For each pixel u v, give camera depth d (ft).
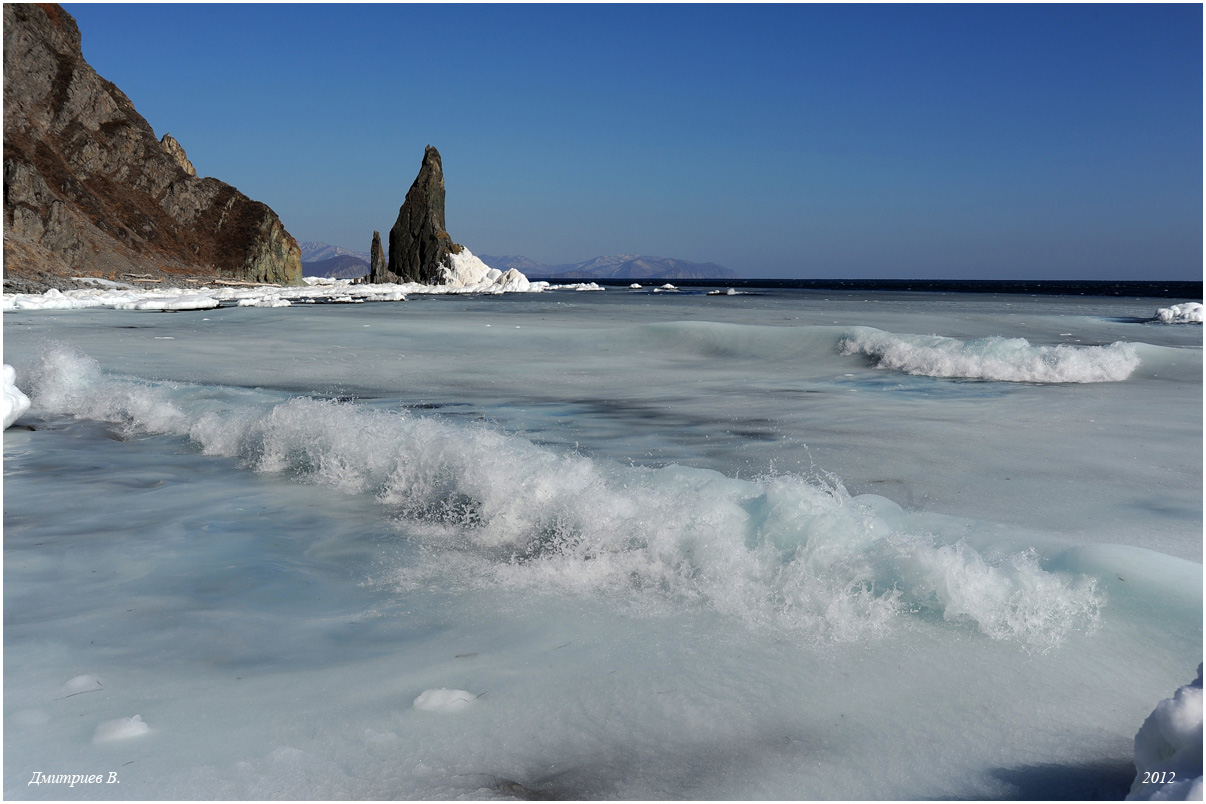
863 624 6.50
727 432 15.64
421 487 10.61
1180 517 9.58
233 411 15.08
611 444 14.43
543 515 9.05
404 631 6.49
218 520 9.66
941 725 5.00
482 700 5.32
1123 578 6.66
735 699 5.35
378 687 5.50
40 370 19.60
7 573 7.76
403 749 4.71
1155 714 4.11
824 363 27.91
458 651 6.11
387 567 8.05
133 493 10.95
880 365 27.04
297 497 10.78
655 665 5.86
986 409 18.45
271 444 13.12
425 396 20.44
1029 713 5.12
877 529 7.64
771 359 28.89
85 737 4.78
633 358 29.73
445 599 7.21
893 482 11.53
